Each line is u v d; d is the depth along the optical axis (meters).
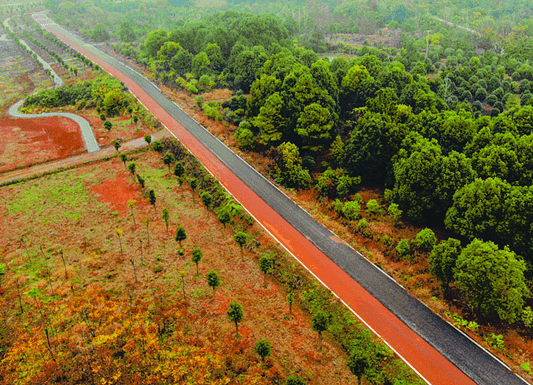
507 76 138.25
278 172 78.38
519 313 46.69
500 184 56.25
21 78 152.25
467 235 57.62
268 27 150.88
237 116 103.06
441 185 62.78
